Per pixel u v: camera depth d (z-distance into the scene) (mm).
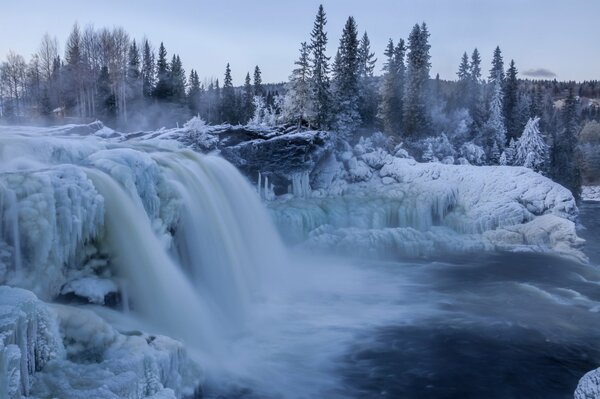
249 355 12984
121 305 11508
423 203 31203
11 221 9602
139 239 12617
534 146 54906
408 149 51438
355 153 37719
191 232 16266
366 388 11414
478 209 31516
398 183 34438
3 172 10523
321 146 33312
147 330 11180
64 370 7031
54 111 61938
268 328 15148
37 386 6531
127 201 12766
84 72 60219
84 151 14898
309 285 20656
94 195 11438
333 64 49531
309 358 12953
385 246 27156
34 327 6777
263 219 22906
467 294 19688
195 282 16188
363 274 23016
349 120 46844
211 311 14914
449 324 15852
